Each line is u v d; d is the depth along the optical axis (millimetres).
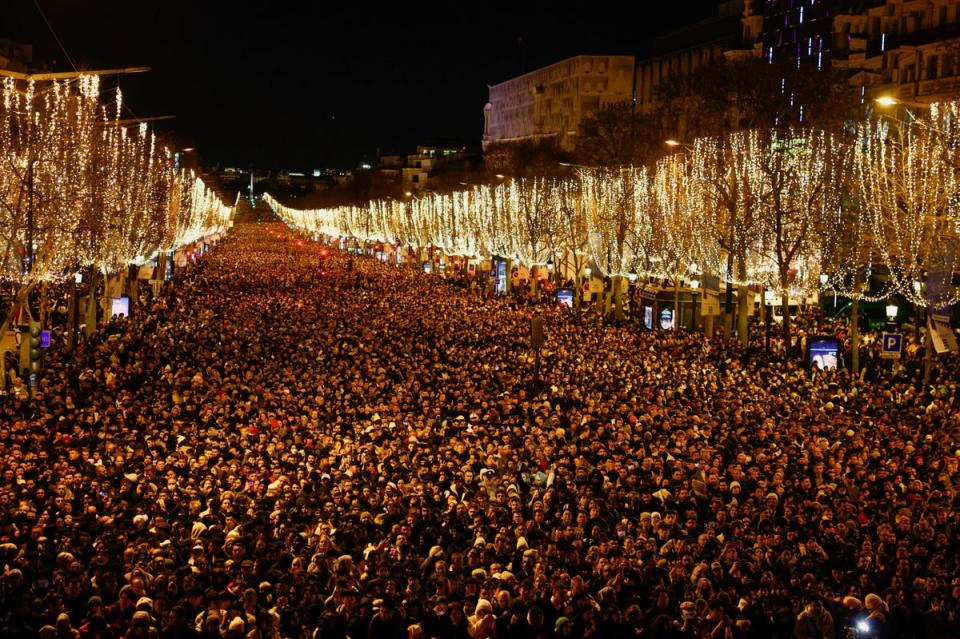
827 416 32312
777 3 107500
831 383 39188
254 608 15359
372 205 199125
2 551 17812
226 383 37156
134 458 25812
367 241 186000
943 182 47000
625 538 18766
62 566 17016
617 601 16203
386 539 19469
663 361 44500
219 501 21984
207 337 51781
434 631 15180
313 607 15477
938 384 40938
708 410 33094
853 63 91188
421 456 26141
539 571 16406
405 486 23500
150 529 20156
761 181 55812
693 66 129875
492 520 21062
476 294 89312
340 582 15898
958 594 15883
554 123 175750
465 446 27375
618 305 71188
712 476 23484
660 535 19875
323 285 94250
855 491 22828
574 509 21938
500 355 46031
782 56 78250
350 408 32469
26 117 42750
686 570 17359
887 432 29391
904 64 82438
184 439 28078
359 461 25672
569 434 30141
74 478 23266
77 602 15797
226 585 16906
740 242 54469
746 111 66688
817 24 99000
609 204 73938
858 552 18719
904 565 17391
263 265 123000
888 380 42281
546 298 83812
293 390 36188
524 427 29859
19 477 23391
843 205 57969
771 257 55375
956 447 28125
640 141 83250
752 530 19750
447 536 20047
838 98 65188
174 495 22875
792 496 22500
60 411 31875
